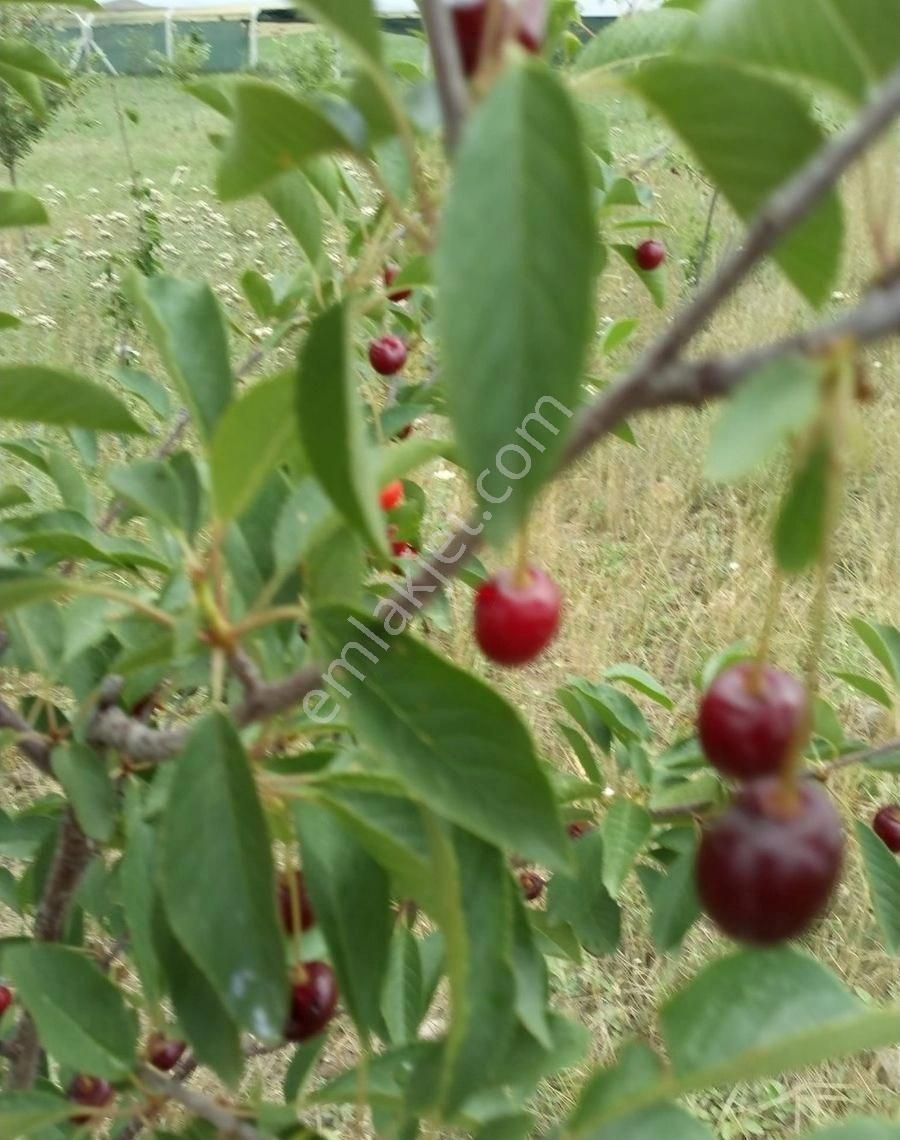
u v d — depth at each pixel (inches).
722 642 33.1
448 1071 6.6
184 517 8.3
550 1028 8.4
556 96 4.6
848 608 34.9
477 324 4.4
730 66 5.6
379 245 15.3
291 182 14.2
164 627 9.5
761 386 4.4
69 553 10.0
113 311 41.0
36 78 14.9
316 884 8.1
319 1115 20.4
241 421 6.8
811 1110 21.7
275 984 7.3
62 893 10.7
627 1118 6.5
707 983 6.8
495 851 7.8
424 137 7.1
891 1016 5.7
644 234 49.1
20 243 53.5
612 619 34.0
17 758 26.2
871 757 13.3
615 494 39.7
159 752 9.3
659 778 14.4
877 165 5.2
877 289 5.0
